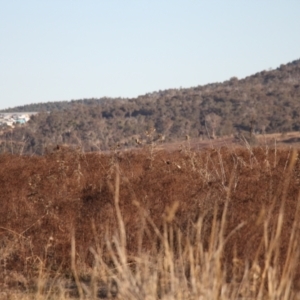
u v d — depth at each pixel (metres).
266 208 25.58
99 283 20.48
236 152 41.84
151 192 29.95
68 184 33.88
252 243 21.48
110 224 25.66
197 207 26.86
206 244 21.64
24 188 32.88
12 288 21.22
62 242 24.45
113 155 40.78
